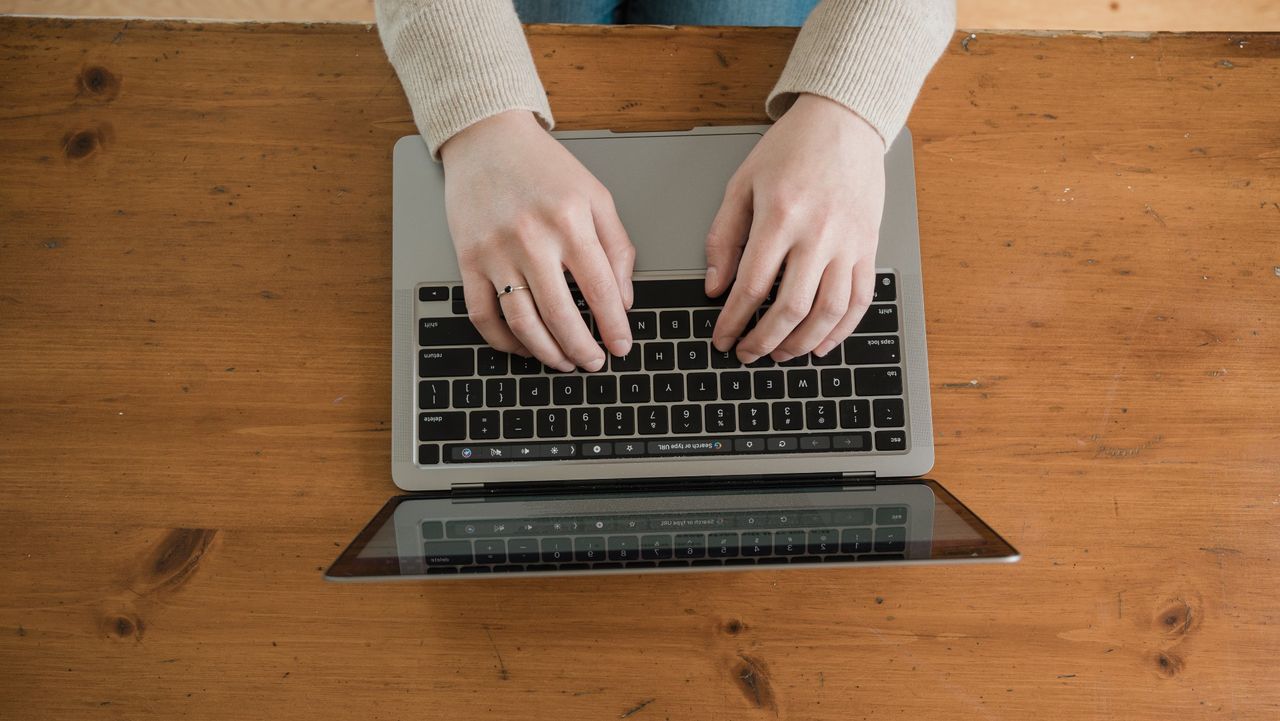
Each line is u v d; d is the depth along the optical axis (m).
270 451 0.63
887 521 0.54
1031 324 0.65
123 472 0.62
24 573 0.61
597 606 0.60
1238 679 0.59
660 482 0.61
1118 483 0.63
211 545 0.61
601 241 0.62
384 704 0.59
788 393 0.61
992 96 0.68
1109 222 0.67
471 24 0.63
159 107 0.67
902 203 0.65
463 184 0.62
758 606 0.60
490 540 0.53
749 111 0.69
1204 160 0.67
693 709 0.59
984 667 0.60
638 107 0.69
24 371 0.64
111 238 0.66
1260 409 0.64
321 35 0.69
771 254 0.59
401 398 0.61
